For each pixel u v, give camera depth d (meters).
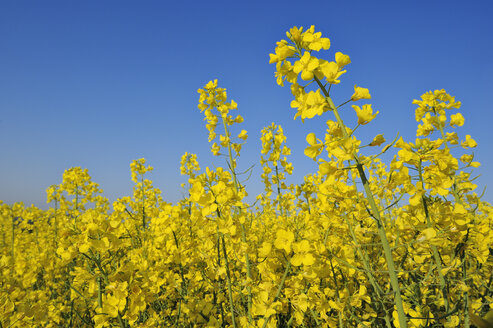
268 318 0.29
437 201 0.30
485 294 0.35
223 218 0.33
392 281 0.23
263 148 0.69
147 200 0.86
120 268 0.30
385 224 0.37
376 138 0.24
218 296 0.39
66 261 0.29
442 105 0.36
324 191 0.28
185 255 0.42
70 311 0.48
